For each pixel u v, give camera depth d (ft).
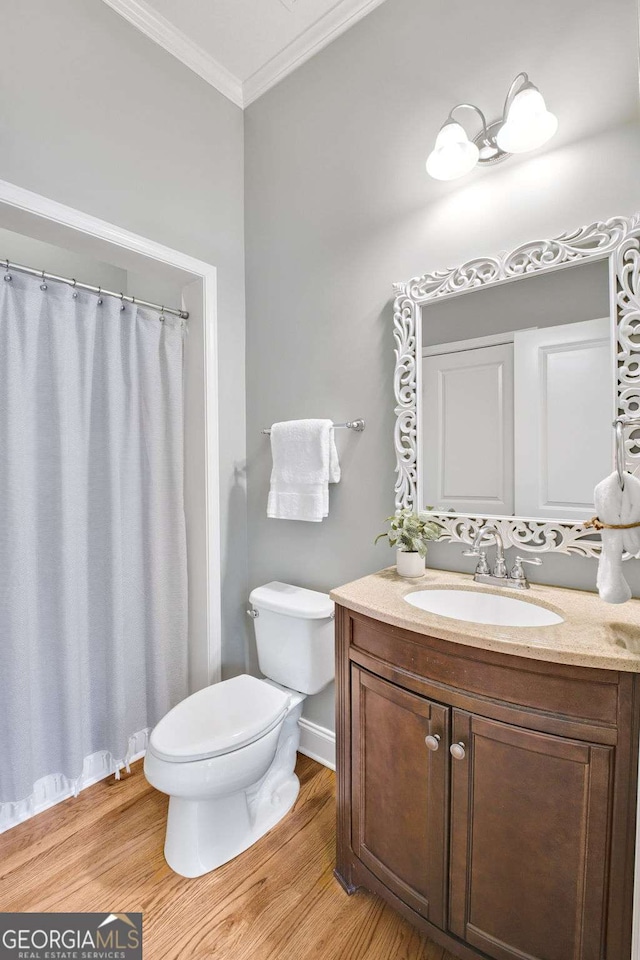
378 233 5.35
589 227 3.84
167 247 5.90
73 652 5.29
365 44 5.45
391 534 4.74
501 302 4.38
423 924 3.47
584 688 2.75
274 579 6.69
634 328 3.67
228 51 6.18
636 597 3.76
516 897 3.02
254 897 4.13
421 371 4.91
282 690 5.75
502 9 4.36
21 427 4.90
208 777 4.08
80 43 5.02
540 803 2.91
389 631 3.66
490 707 3.06
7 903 4.05
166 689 6.41
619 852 2.67
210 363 6.44
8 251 7.48
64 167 4.88
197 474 6.57
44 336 5.19
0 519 4.78
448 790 3.28
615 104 3.77
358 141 5.53
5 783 4.84
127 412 6.06
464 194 4.63
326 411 5.96
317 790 5.58
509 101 3.99
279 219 6.48
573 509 4.03
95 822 5.04
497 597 4.16
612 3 3.77
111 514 5.71
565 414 4.05
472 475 4.59
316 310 6.03
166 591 6.49
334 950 3.68
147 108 5.69
